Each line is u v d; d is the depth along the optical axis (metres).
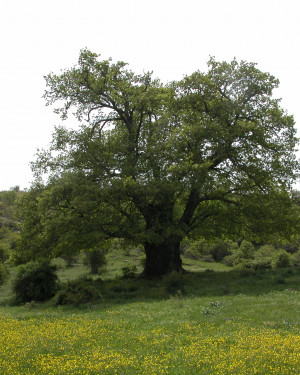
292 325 9.94
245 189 21.77
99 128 23.83
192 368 7.03
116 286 20.20
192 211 22.56
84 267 39.25
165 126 21.81
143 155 20.67
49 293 18.98
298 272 20.61
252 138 20.83
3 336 9.82
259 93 21.06
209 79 20.92
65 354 8.16
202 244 46.94
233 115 20.81
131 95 21.98
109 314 13.30
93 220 19.14
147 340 9.17
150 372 6.87
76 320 12.25
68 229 18.72
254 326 10.03
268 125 21.50
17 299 18.81
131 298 17.52
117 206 20.47
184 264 41.22
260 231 22.56
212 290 17.50
